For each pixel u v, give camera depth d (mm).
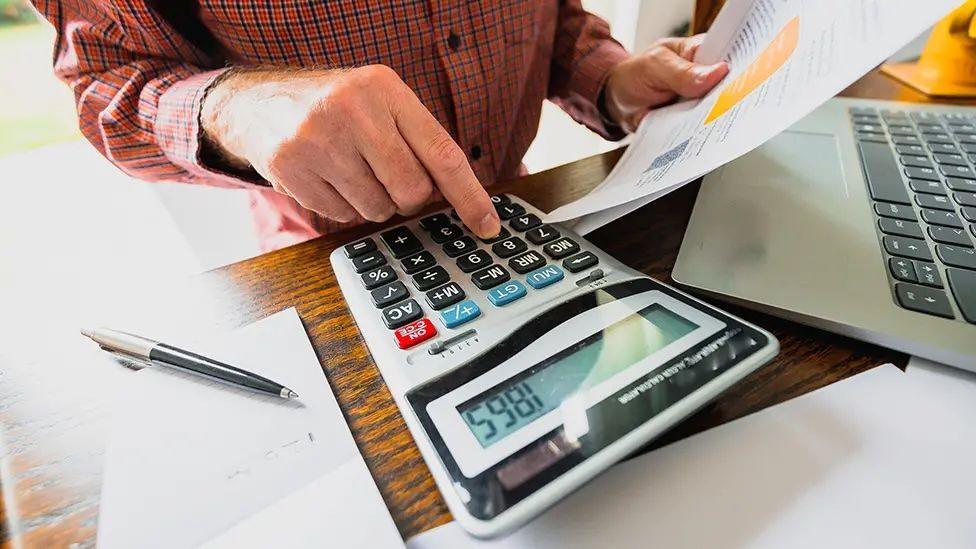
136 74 444
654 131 384
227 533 163
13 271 1045
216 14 447
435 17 491
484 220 294
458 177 299
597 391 185
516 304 240
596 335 211
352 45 477
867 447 175
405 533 164
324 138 294
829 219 271
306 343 245
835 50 230
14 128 1132
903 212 271
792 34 299
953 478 164
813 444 178
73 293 301
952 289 217
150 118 425
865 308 214
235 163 400
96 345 254
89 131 464
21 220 1211
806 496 163
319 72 343
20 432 207
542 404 183
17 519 172
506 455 166
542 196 377
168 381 225
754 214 286
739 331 201
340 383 222
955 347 193
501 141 602
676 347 198
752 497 165
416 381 201
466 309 236
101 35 440
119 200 1238
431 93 535
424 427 181
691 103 395
